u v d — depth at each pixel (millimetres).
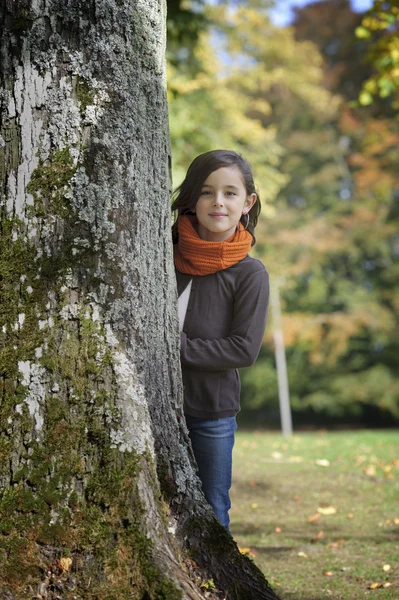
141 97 2334
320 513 5148
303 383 23078
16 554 2084
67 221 2211
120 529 2115
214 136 13852
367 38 8461
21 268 2199
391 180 20453
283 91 22281
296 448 9555
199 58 13703
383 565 3594
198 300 2732
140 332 2281
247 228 2973
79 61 2248
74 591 2059
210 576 2223
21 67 2260
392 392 21641
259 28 16328
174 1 8344
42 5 2260
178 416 2430
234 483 6480
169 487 2303
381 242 21328
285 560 3781
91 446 2158
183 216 2852
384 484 6312
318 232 21172
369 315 21078
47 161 2229
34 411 2158
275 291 19516
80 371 2174
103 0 2271
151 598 2039
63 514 2113
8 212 2230
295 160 22500
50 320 2184
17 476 2131
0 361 2174
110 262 2227
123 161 2266
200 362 2613
